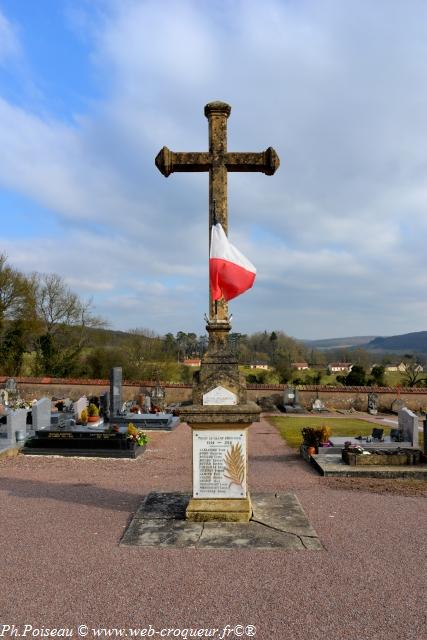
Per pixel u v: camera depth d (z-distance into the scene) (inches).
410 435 388.2
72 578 146.1
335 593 137.9
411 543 177.2
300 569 152.9
